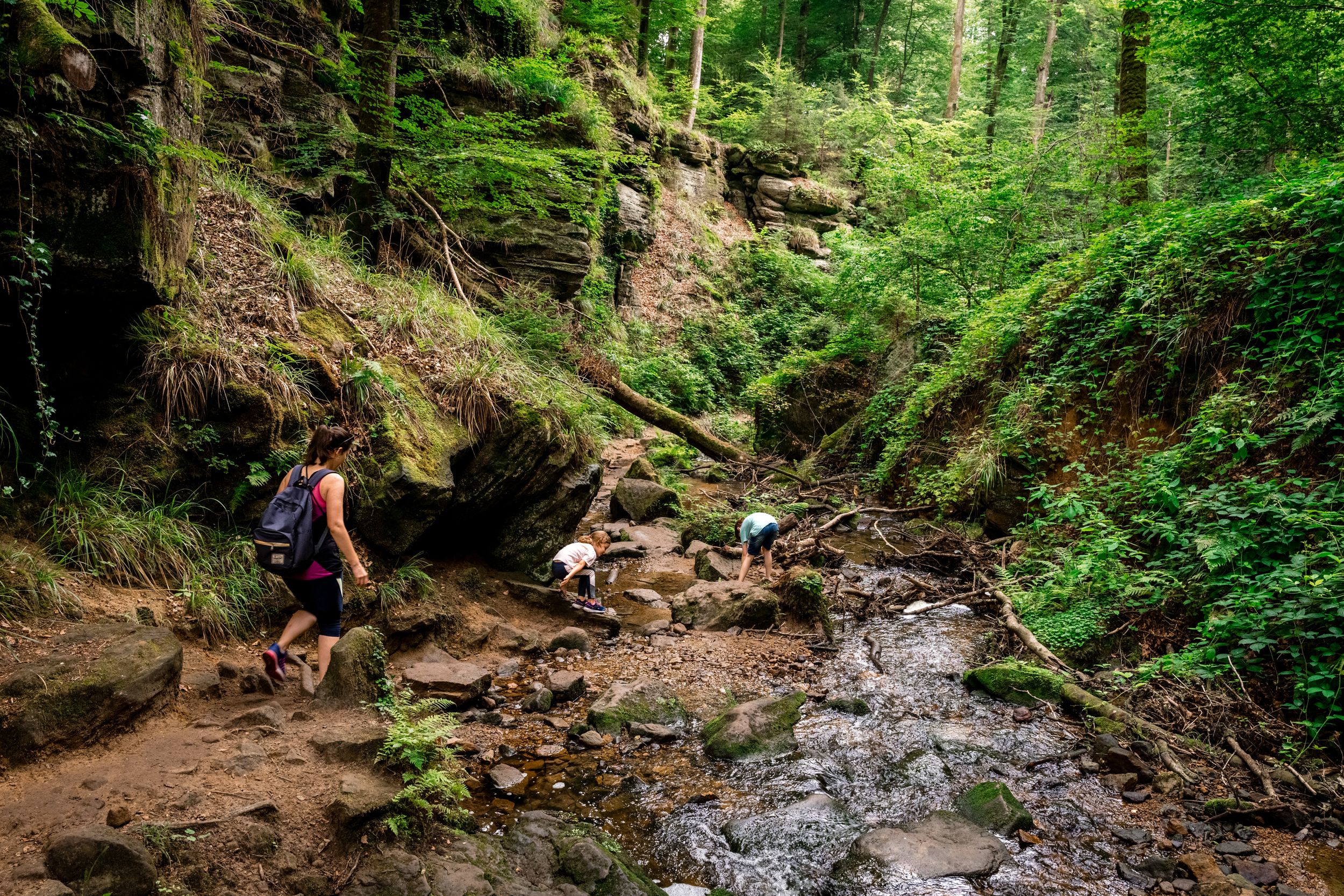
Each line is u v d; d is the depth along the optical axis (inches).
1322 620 196.2
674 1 856.9
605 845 138.6
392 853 119.8
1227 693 199.6
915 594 305.4
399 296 295.0
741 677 230.1
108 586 168.4
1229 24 358.0
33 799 112.0
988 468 359.3
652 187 805.9
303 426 212.1
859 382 589.6
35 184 153.6
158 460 190.1
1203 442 262.5
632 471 454.0
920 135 576.7
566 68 603.8
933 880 137.0
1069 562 266.7
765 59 1109.1
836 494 477.4
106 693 128.9
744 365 837.8
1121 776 173.8
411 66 443.2
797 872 139.9
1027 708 212.2
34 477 170.9
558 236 494.0
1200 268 298.2
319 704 155.2
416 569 231.5
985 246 530.6
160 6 195.9
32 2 148.9
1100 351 334.6
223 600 184.5
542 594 264.1
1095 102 687.1
